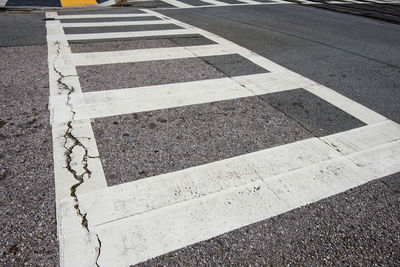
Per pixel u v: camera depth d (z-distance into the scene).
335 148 3.20
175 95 4.07
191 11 10.15
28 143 2.91
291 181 2.70
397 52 6.79
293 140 3.29
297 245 2.11
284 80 4.80
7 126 3.14
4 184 2.42
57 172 2.58
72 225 2.12
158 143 3.07
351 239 2.19
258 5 12.44
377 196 2.60
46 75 4.36
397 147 3.29
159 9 10.22
